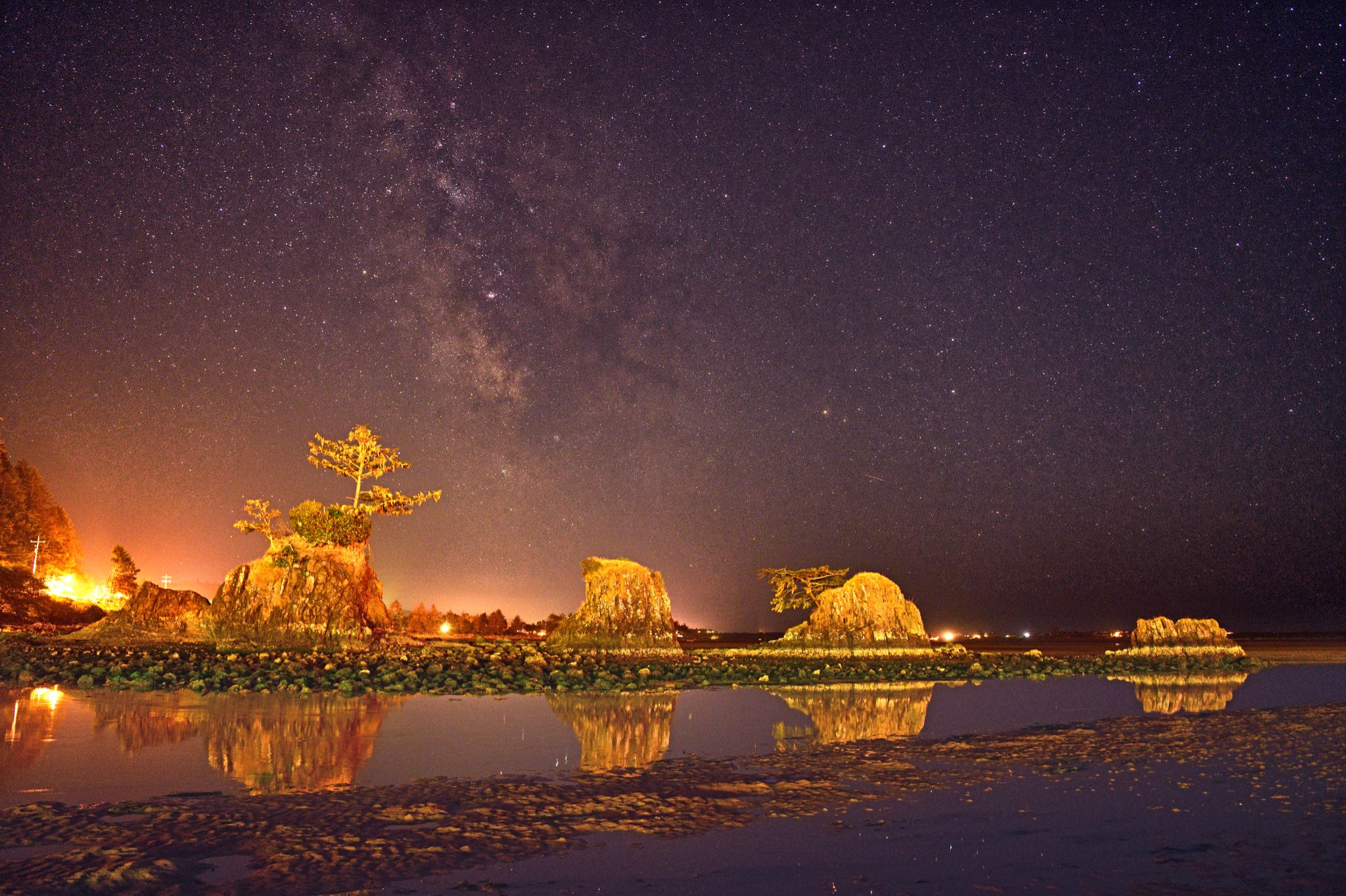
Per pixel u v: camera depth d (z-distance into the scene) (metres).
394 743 15.37
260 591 36.69
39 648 32.12
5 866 7.81
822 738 17.25
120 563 103.69
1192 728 19.22
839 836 9.66
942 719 20.70
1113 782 12.81
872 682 32.34
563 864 8.41
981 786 12.53
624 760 14.34
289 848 8.62
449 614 93.31
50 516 98.19
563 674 29.91
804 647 48.16
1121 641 112.44
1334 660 53.22
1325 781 12.92
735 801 11.40
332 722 17.52
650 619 43.31
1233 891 7.72
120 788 11.12
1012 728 19.20
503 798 11.23
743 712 21.58
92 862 7.92
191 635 42.97
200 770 12.37
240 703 19.84
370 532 40.56
